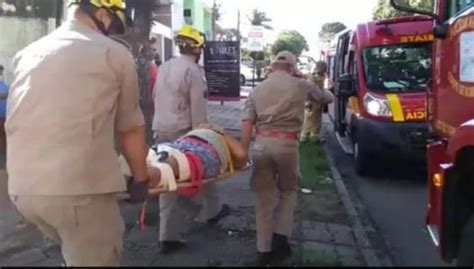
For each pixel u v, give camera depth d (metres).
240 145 5.78
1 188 8.67
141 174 3.99
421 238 7.44
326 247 6.77
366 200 9.59
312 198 9.19
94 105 3.64
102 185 3.69
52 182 3.58
